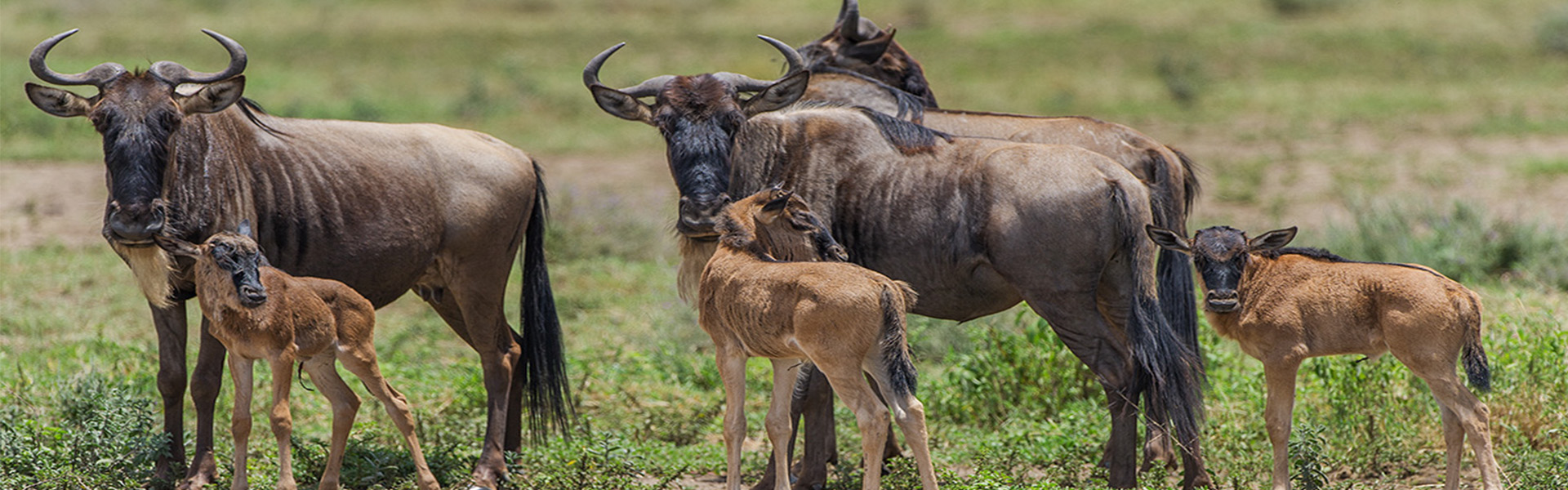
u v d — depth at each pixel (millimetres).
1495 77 117375
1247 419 30531
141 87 24297
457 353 41000
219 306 23641
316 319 24172
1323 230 58125
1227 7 150875
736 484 24578
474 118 95875
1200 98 106938
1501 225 50281
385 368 37125
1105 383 26438
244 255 23406
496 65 120938
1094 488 25906
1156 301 26266
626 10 155125
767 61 122250
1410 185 71562
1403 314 23453
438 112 97438
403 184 28047
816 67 34812
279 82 104562
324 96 100562
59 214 61375
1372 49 128125
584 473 27141
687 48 131375
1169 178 29703
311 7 146625
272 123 27578
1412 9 147125
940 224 26875
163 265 24922
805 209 25375
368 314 25078
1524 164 75188
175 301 26062
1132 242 26188
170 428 26875
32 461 26422
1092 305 26469
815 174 27453
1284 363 24531
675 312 44062
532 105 101750
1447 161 79188
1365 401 29469
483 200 28906
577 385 36156
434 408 33812
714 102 26188
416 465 25641
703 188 25531
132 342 39406
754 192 27516
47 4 136750
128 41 120625
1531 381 29109
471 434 31344
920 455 22750
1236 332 25172
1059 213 26047
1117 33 134750
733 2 160625
